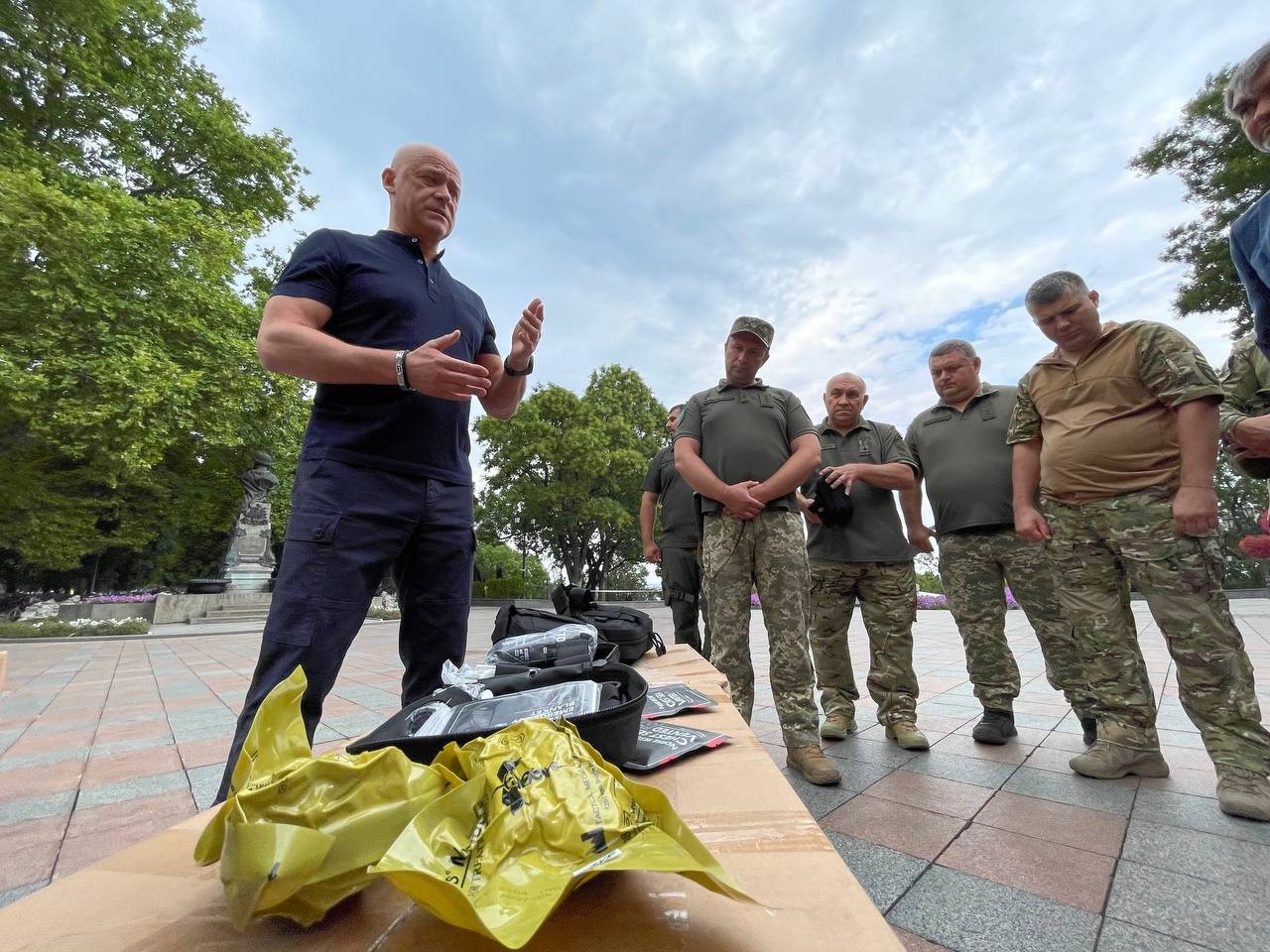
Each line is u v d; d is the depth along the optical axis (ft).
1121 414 7.52
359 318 5.20
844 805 6.70
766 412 8.71
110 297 38.50
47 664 22.40
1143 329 7.38
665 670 6.48
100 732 10.88
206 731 10.90
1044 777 7.43
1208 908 4.38
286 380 48.49
